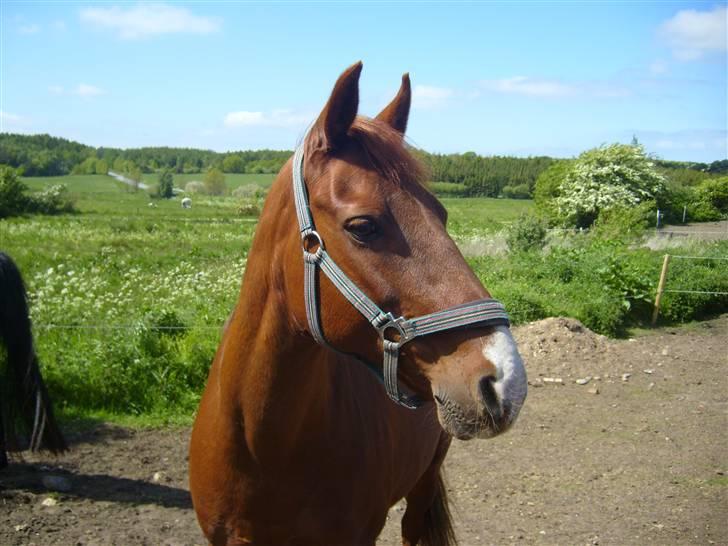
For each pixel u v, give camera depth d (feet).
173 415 19.92
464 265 5.49
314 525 6.89
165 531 13.20
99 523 13.37
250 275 6.55
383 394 7.83
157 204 163.32
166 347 21.84
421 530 10.70
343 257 5.55
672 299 38.78
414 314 5.37
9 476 15.33
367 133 5.78
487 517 14.58
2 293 14.43
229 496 6.82
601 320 35.01
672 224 84.43
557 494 15.89
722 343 33.76
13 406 14.93
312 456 6.64
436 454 10.42
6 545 12.26
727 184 88.22
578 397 24.09
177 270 36.29
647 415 22.21
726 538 13.62
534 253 46.93
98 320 23.82
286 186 6.24
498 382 5.01
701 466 17.76
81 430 18.58
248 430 6.47
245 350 6.46
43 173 312.50
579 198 78.84
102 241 61.52
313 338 6.12
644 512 14.88
